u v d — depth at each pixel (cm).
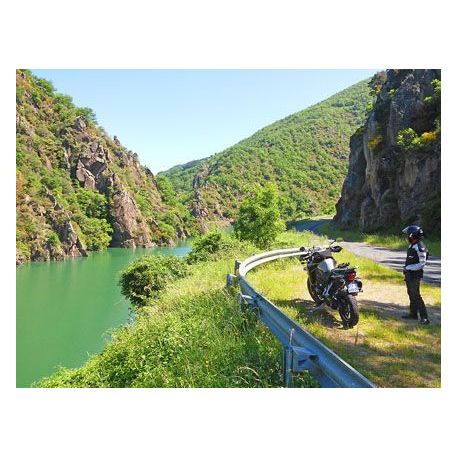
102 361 859
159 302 1130
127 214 10494
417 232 748
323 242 2403
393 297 938
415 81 3759
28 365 1734
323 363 422
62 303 3259
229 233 2384
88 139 11606
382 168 3847
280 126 19500
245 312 720
